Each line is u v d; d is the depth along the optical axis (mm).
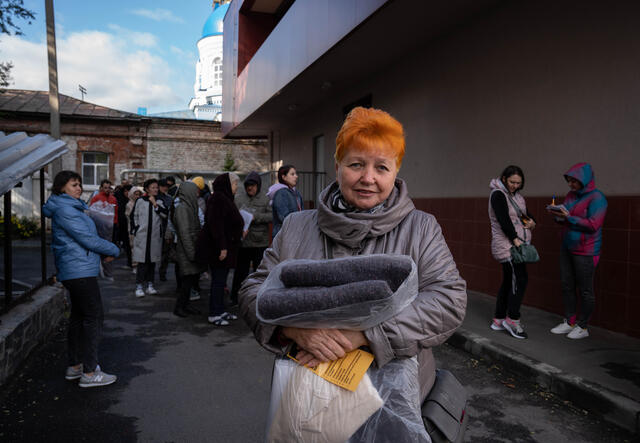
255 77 10883
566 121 4840
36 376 3615
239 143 19297
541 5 5113
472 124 6215
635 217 4117
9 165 3600
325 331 1038
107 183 9172
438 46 6852
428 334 1073
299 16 7820
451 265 1215
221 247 5023
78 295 3344
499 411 3049
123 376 3678
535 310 5184
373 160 1198
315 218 1351
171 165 18625
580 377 3264
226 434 2770
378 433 1015
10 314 4031
